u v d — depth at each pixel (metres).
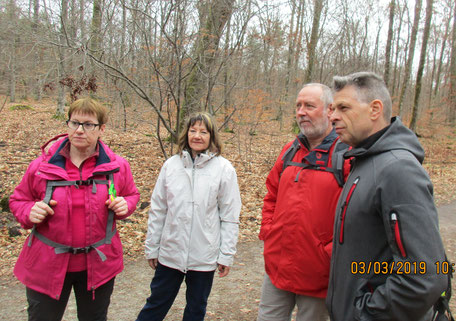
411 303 1.28
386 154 1.47
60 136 2.13
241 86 7.00
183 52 5.82
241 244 5.20
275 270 2.17
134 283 3.91
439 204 7.84
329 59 11.47
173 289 2.52
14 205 2.02
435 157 14.09
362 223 1.50
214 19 5.92
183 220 2.41
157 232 2.54
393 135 1.50
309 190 2.05
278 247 2.17
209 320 3.23
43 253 1.95
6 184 7.00
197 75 6.44
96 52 6.12
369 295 1.45
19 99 22.97
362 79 1.55
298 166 2.18
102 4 5.89
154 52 6.11
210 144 2.52
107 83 6.74
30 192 2.05
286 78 10.51
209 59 6.29
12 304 3.38
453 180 10.20
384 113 1.55
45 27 5.63
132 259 4.51
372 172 1.48
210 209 2.46
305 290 2.04
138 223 5.58
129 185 2.33
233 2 5.78
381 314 1.35
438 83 29.33
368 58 13.61
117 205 2.04
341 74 11.20
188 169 2.47
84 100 2.02
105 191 2.08
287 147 2.40
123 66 6.42
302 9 9.03
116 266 2.16
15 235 4.92
